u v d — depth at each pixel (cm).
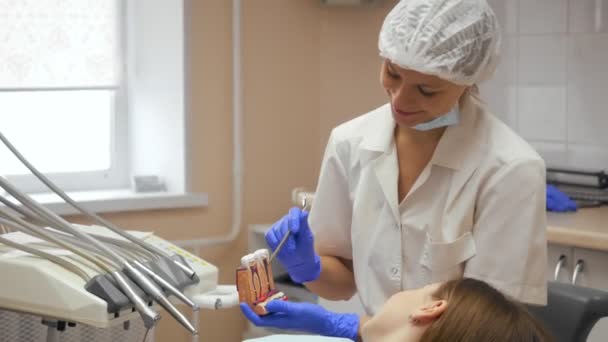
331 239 203
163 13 333
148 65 339
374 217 190
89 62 330
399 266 186
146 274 157
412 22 165
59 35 320
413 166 186
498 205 172
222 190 346
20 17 311
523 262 170
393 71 169
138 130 345
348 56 365
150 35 338
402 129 187
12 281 154
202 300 166
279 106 361
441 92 166
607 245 243
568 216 272
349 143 196
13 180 318
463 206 176
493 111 338
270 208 362
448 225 178
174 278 164
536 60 325
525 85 329
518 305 128
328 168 199
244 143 353
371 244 190
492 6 334
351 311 287
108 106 341
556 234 252
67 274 153
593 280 255
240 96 345
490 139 178
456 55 165
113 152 344
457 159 178
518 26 329
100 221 174
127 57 342
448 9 166
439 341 121
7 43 309
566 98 318
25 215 166
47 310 151
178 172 336
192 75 333
